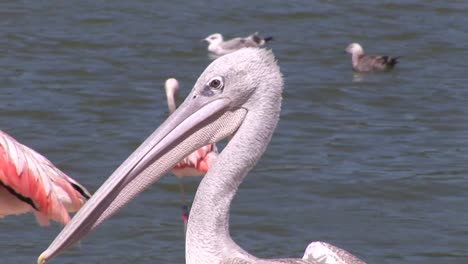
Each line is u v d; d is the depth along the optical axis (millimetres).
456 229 13945
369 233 13781
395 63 24422
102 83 21766
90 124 18609
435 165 16766
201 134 6730
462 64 25375
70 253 12867
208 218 6574
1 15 27500
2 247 12977
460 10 30422
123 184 6590
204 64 24562
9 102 19766
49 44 25000
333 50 26422
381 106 21125
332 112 20375
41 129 18156
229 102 6703
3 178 10492
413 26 28812
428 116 20266
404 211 14664
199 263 6547
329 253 6734
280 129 18766
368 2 30875
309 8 30375
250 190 15250
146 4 29859
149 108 20000
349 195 15195
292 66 24688
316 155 17203
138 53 24859
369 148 17781
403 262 12867
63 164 16344
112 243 13242
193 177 15766
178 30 27562
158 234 13617
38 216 10719
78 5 29078
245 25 28797
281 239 13508
